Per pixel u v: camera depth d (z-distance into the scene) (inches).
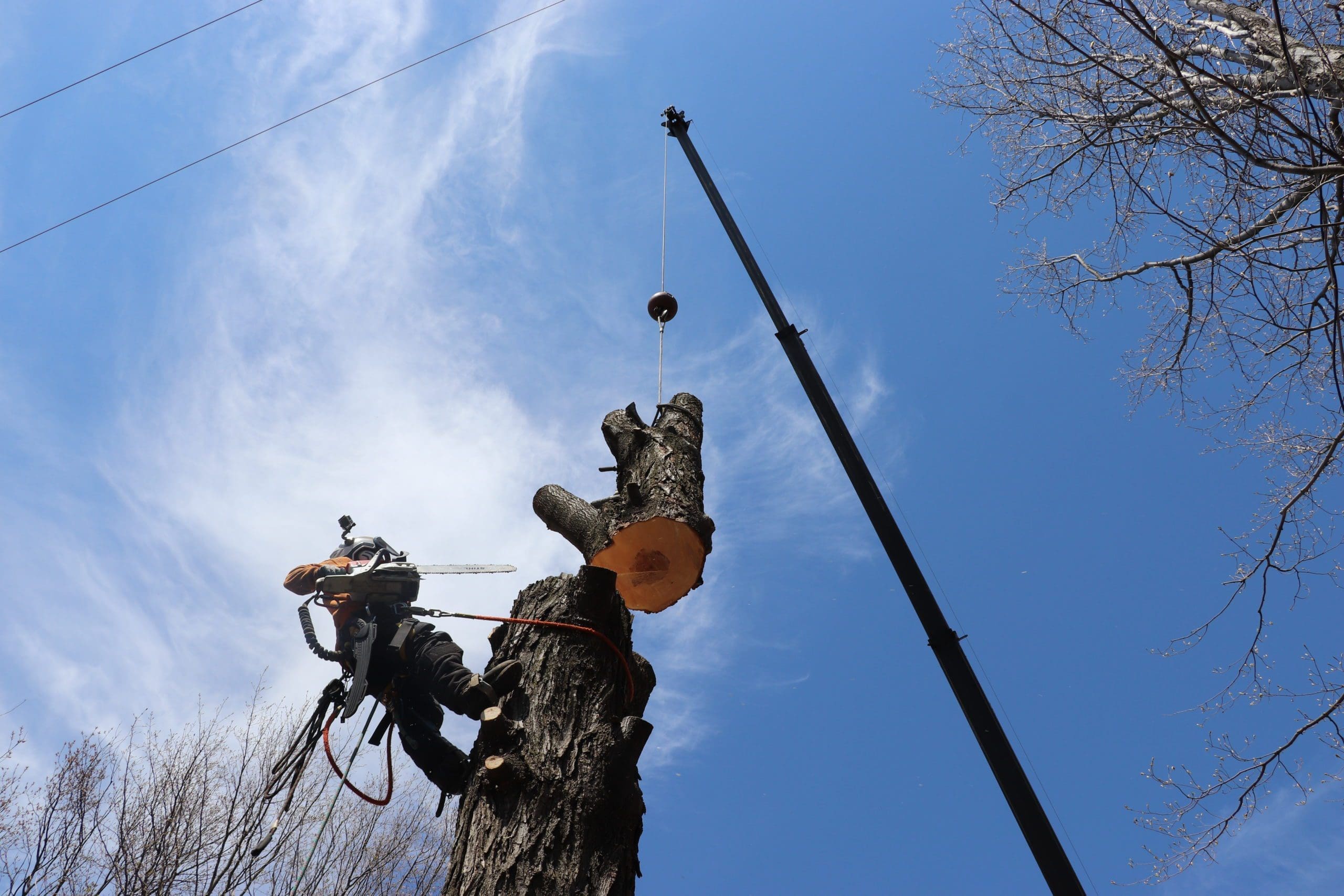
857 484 229.8
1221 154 206.5
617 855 132.2
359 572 194.4
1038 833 179.0
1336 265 203.3
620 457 183.8
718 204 296.0
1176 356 247.4
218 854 359.6
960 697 196.9
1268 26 216.7
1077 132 245.6
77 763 371.9
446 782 174.1
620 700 151.9
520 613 163.9
